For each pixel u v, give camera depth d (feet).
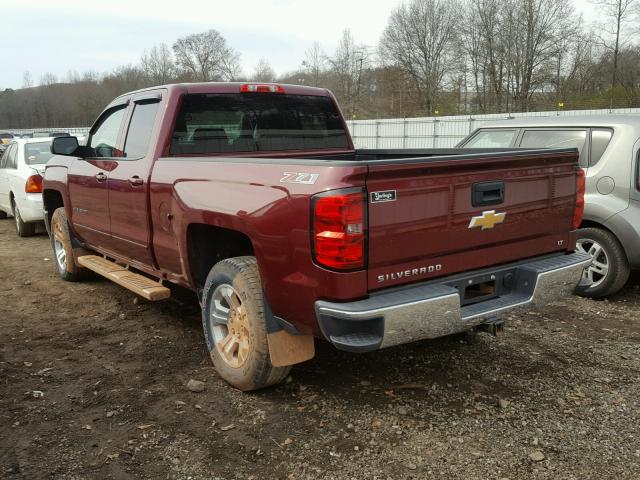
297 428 10.89
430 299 9.87
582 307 18.22
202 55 262.67
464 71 212.02
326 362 13.79
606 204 18.48
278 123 15.99
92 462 9.89
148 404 11.88
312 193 9.66
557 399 11.97
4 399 12.16
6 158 35.04
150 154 14.33
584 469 9.59
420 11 217.97
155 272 15.33
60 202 22.27
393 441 10.43
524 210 11.66
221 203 11.60
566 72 180.75
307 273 9.93
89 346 15.17
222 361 12.52
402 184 9.82
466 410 11.52
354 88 232.12
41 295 20.02
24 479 9.42
